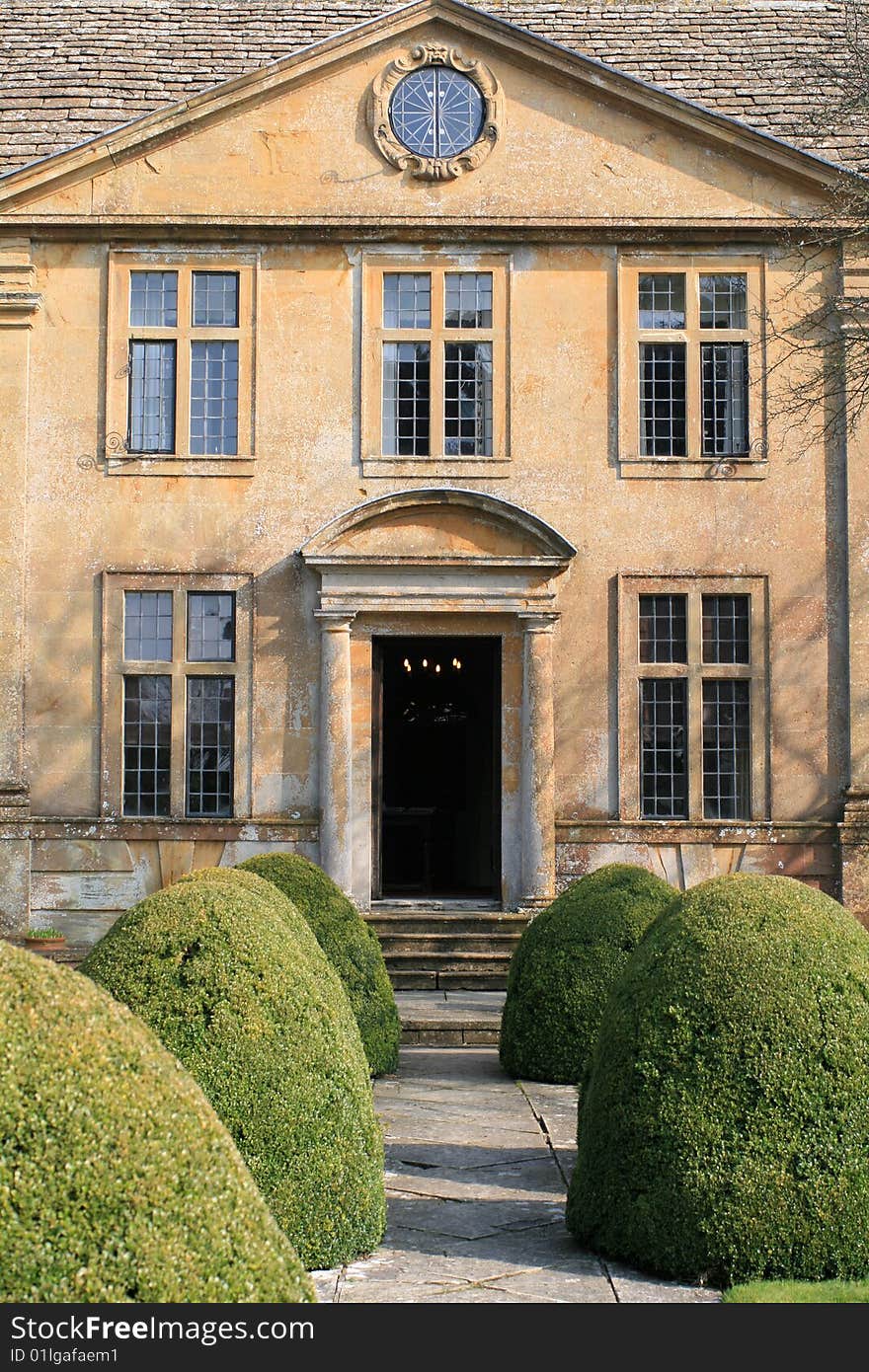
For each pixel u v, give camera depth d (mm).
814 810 16844
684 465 17062
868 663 16844
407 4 17266
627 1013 7465
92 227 16938
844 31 17312
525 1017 11742
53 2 19188
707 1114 6965
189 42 18656
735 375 17250
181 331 17078
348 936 11688
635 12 19219
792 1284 6574
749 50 18688
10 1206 4312
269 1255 4738
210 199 16984
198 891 7625
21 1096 4473
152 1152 4574
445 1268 7016
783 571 17031
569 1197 7633
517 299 17188
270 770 16734
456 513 16781
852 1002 7141
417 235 17109
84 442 16969
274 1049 7055
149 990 7125
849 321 16969
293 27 18875
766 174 17078
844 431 16953
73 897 16531
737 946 7324
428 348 17188
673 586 16984
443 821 22531
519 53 17078
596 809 16797
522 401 17125
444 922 16281
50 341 17031
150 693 16875
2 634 16688
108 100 17984
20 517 16828
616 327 17156
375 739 17125
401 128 17188
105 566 16875
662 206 17047
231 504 16984
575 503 17047
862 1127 6895
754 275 17219
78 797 16656
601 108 17141
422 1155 9312
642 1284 6785
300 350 17109
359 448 17000
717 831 16703
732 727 17000
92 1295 4285
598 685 16906
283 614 16891
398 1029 12086
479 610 16688
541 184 17094
